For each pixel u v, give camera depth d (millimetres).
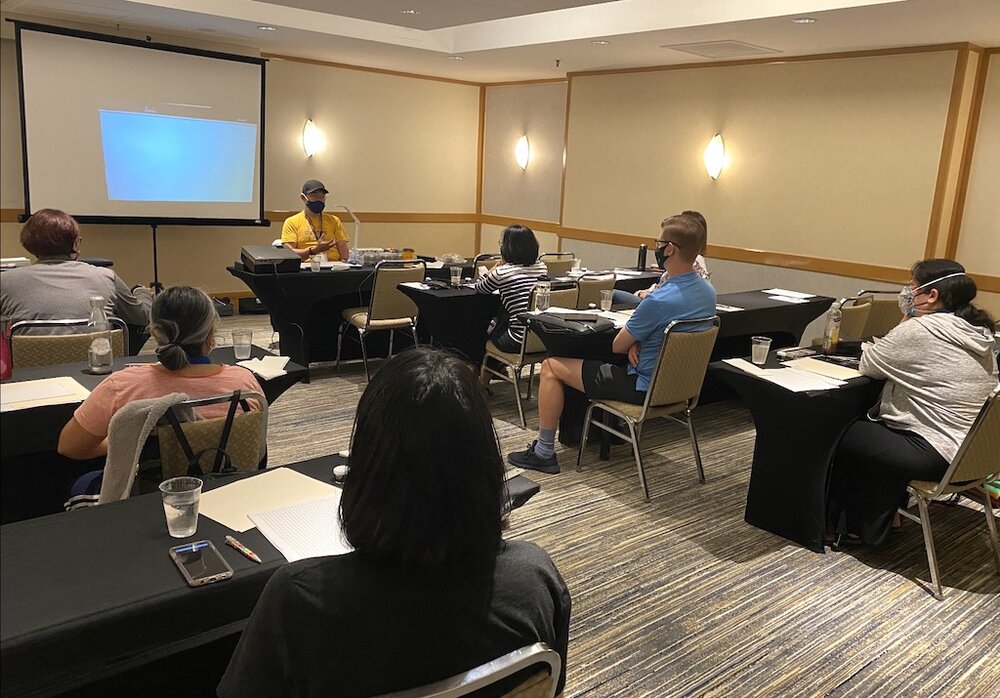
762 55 5898
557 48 6129
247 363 2850
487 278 4352
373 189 8109
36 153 5953
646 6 5188
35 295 3012
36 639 1142
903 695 2127
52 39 5859
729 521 3193
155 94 6391
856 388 2775
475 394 928
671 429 4395
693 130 6625
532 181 8367
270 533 1488
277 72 7184
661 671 2193
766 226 6215
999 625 2484
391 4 4742
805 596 2621
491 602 909
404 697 847
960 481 2586
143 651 1257
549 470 3648
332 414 4371
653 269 6121
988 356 2754
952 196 5270
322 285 4984
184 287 1989
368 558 881
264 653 898
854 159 5598
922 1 3975
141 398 1859
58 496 2645
